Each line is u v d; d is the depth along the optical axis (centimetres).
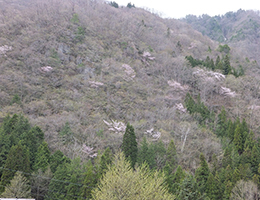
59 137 3647
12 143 2988
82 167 2991
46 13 6850
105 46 6619
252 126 4581
